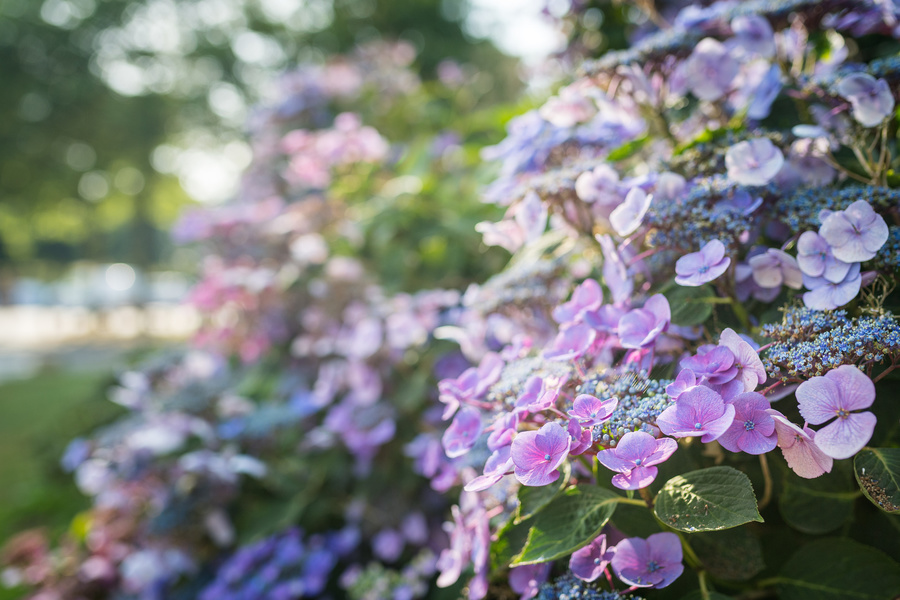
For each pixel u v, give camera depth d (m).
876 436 0.54
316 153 1.66
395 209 1.39
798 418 0.53
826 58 0.82
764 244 0.64
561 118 0.77
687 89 0.74
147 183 10.70
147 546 1.39
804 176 0.65
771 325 0.54
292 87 2.13
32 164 9.34
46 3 9.37
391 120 2.02
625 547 0.52
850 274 0.52
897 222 0.60
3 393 5.18
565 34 1.23
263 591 1.21
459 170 1.52
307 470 1.37
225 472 1.26
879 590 0.53
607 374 0.56
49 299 15.68
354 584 0.98
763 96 0.67
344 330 1.40
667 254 0.63
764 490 0.58
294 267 1.70
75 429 2.73
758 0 0.73
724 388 0.48
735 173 0.59
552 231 0.81
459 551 0.64
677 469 0.55
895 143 0.70
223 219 1.79
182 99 9.43
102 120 9.35
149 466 1.38
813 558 0.55
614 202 0.64
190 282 2.49
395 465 1.25
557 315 0.62
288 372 1.65
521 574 0.60
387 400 1.23
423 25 5.51
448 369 1.15
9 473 3.07
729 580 0.57
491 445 0.53
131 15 9.27
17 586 1.87
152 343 8.16
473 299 0.78
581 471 0.60
